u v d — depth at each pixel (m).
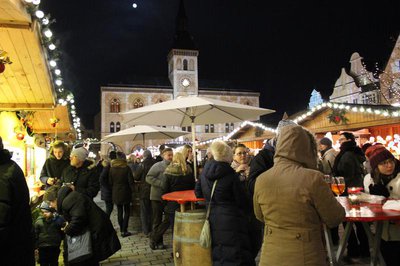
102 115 49.62
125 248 6.91
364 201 3.82
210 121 7.25
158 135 12.38
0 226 2.60
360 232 5.51
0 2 2.93
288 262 2.41
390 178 3.94
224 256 3.90
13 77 5.45
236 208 4.02
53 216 4.66
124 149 48.12
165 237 7.69
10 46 4.07
